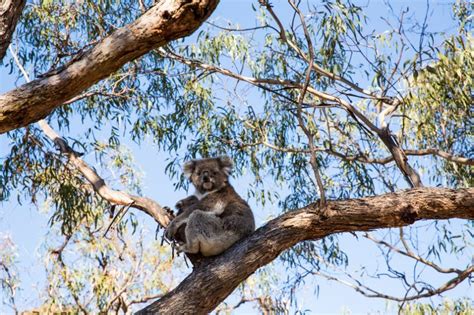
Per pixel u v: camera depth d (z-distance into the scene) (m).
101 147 11.09
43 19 10.43
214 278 6.20
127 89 10.19
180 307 6.13
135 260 12.33
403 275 8.61
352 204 6.41
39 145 9.80
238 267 6.23
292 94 10.95
